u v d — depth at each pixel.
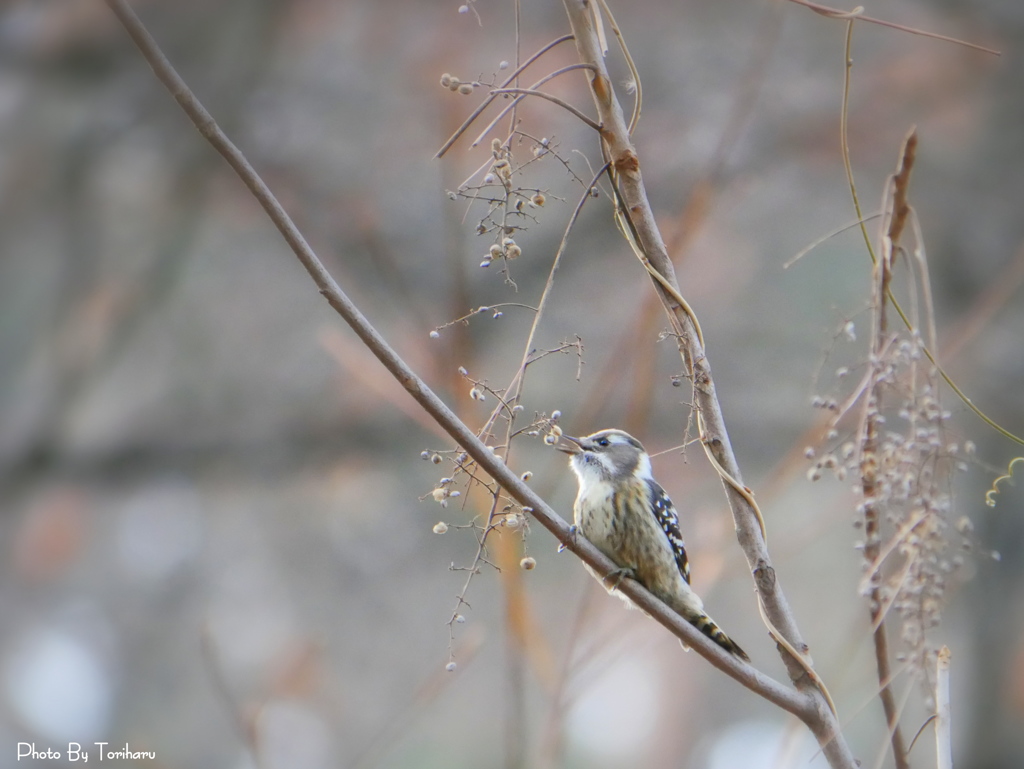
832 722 4.83
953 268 13.91
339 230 12.88
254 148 13.66
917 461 4.79
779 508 13.67
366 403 13.81
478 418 5.88
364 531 16.16
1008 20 13.65
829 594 15.88
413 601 16.75
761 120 13.33
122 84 13.80
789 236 14.16
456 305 6.17
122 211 14.06
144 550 17.67
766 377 13.94
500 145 4.48
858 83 13.73
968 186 13.88
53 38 13.49
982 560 12.49
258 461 14.23
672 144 13.05
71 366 14.02
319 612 17.14
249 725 6.41
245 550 17.48
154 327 14.50
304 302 14.62
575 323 12.68
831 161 13.59
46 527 15.60
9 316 14.06
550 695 5.36
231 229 14.33
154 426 14.34
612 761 19.73
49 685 17.62
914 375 4.87
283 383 14.35
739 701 19.92
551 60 12.14
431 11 13.54
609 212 12.79
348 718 16.56
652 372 6.11
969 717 12.40
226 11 13.66
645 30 13.70
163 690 17.78
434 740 16.75
